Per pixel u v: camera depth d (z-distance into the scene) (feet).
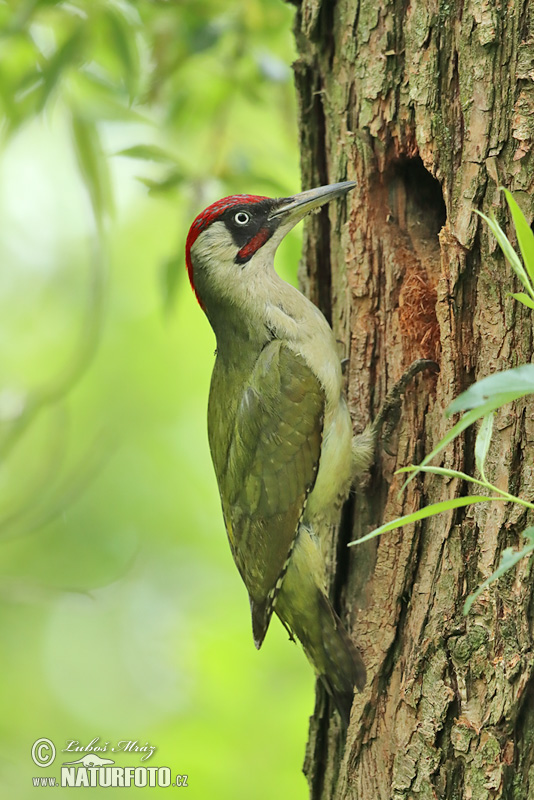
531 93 25.32
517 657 24.39
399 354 29.71
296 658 47.01
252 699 45.19
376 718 27.50
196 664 48.08
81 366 41.39
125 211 59.98
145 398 58.90
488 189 25.86
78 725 53.36
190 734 43.91
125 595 54.85
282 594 31.81
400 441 28.94
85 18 37.63
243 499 32.53
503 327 25.68
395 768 26.27
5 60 40.70
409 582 27.40
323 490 31.12
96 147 39.86
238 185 40.34
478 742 24.63
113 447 48.14
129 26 39.68
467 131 26.25
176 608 54.39
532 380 16.31
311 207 30.68
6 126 41.22
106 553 54.95
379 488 30.09
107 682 54.29
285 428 31.60
